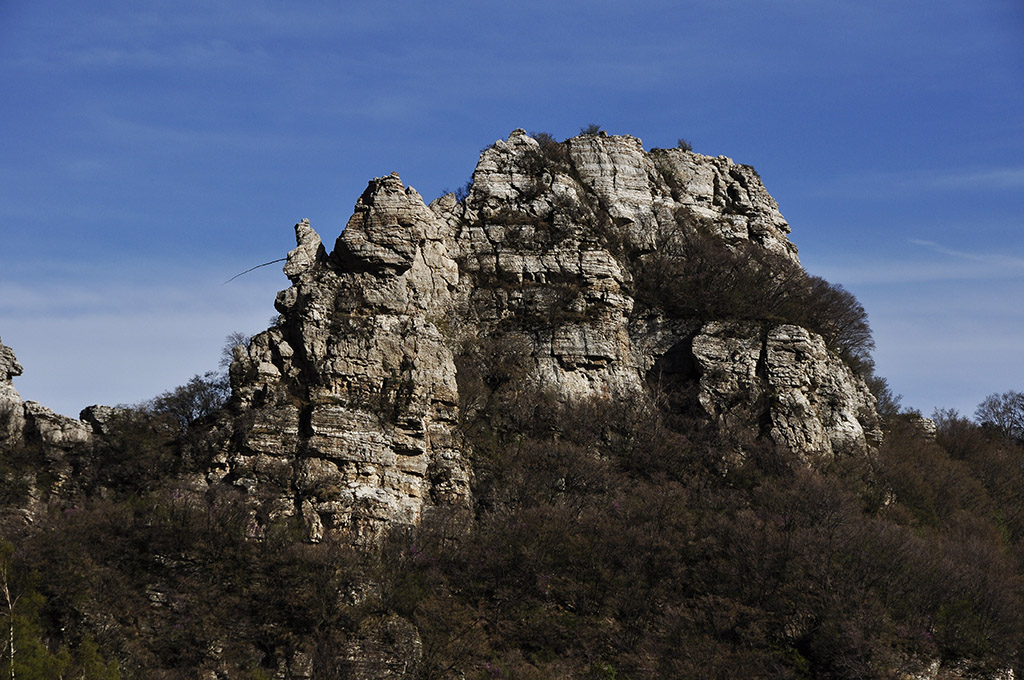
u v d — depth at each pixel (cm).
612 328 14912
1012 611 12075
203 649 10612
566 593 11756
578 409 14125
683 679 10950
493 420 13688
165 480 12206
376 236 13600
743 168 18200
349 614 10975
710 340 14725
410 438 12550
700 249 16012
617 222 16288
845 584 11869
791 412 14175
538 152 16325
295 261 13612
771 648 11444
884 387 17075
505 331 14612
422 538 11850
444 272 14538
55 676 9700
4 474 12025
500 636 11312
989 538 13962
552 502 12862
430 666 10756
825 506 12756
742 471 13600
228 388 13475
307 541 11662
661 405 14575
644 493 13000
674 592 11912
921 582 12125
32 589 10612
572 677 11012
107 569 11019
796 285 16025
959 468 15625
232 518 11562
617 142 16900
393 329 13125
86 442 12656
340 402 12625
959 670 11431
